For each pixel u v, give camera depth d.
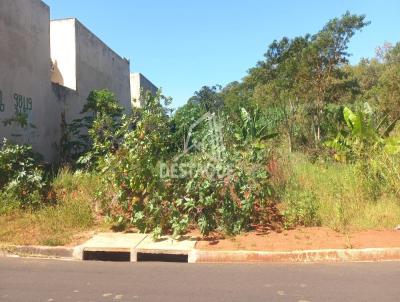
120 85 19.92
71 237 7.34
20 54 11.35
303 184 9.67
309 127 16.41
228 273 5.68
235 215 7.67
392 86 20.22
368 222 7.79
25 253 6.78
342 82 17.69
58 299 4.59
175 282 5.25
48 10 12.96
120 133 8.73
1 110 10.52
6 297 4.66
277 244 6.88
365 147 10.76
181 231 7.45
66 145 13.08
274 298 4.61
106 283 5.20
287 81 18.06
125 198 8.06
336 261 6.33
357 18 16.84
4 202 8.42
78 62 14.94
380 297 4.62
